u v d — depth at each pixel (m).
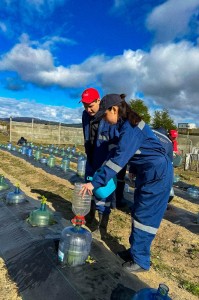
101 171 3.46
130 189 9.12
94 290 3.14
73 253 3.44
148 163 3.44
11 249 4.14
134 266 3.66
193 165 20.62
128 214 6.50
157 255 4.70
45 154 19.31
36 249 3.83
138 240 3.62
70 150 22.86
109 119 3.44
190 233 5.88
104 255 3.75
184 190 11.65
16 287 3.41
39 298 3.15
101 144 4.80
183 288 3.78
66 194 7.83
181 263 4.53
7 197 6.02
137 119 3.36
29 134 34.19
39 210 4.89
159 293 2.44
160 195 3.51
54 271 3.39
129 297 3.05
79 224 3.60
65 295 3.08
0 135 37.91
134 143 3.32
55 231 4.55
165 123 44.03
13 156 16.47
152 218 3.57
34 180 9.86
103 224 5.44
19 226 4.75
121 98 3.40
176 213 7.15
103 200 4.88
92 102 4.49
